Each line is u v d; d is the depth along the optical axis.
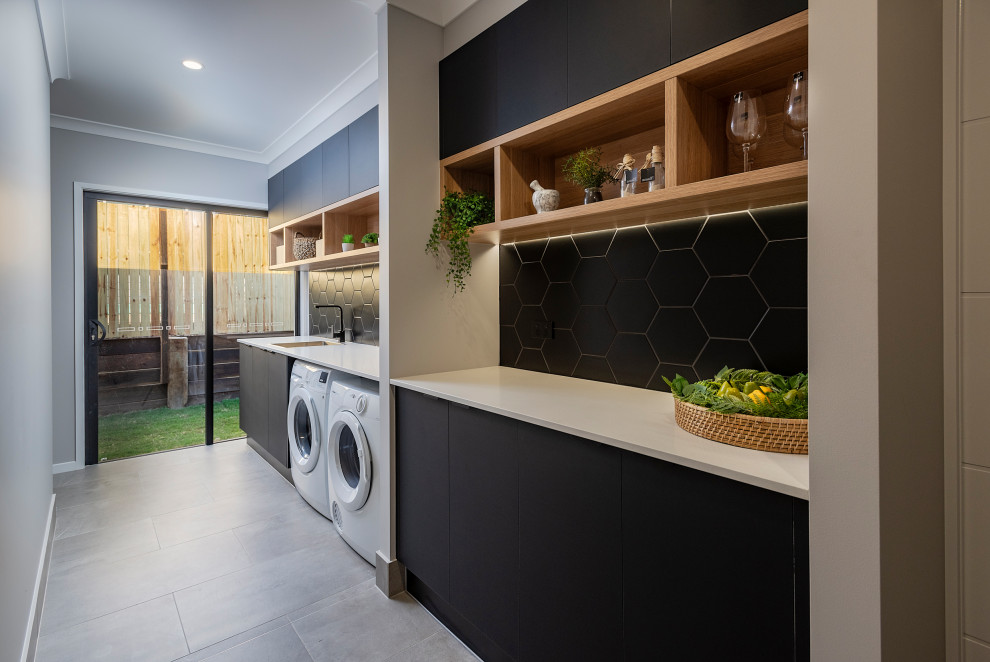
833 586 0.80
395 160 2.03
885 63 0.77
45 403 2.37
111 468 3.48
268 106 3.20
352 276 3.76
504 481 1.50
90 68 2.69
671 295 1.72
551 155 2.01
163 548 2.36
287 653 1.67
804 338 1.40
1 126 1.32
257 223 4.35
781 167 1.10
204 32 2.34
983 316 0.94
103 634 1.75
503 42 1.83
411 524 1.96
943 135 0.97
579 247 2.04
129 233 3.73
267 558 2.28
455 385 1.87
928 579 0.92
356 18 2.23
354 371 2.30
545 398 1.63
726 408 1.10
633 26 1.39
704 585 1.00
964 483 0.96
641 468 1.12
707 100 1.40
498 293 2.42
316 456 2.67
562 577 1.32
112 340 3.66
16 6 1.53
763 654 0.91
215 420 4.12
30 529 1.75
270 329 4.41
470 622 1.70
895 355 0.80
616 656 1.18
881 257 0.76
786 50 1.15
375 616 1.88
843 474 0.79
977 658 0.95
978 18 0.93
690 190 1.28
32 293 1.92
